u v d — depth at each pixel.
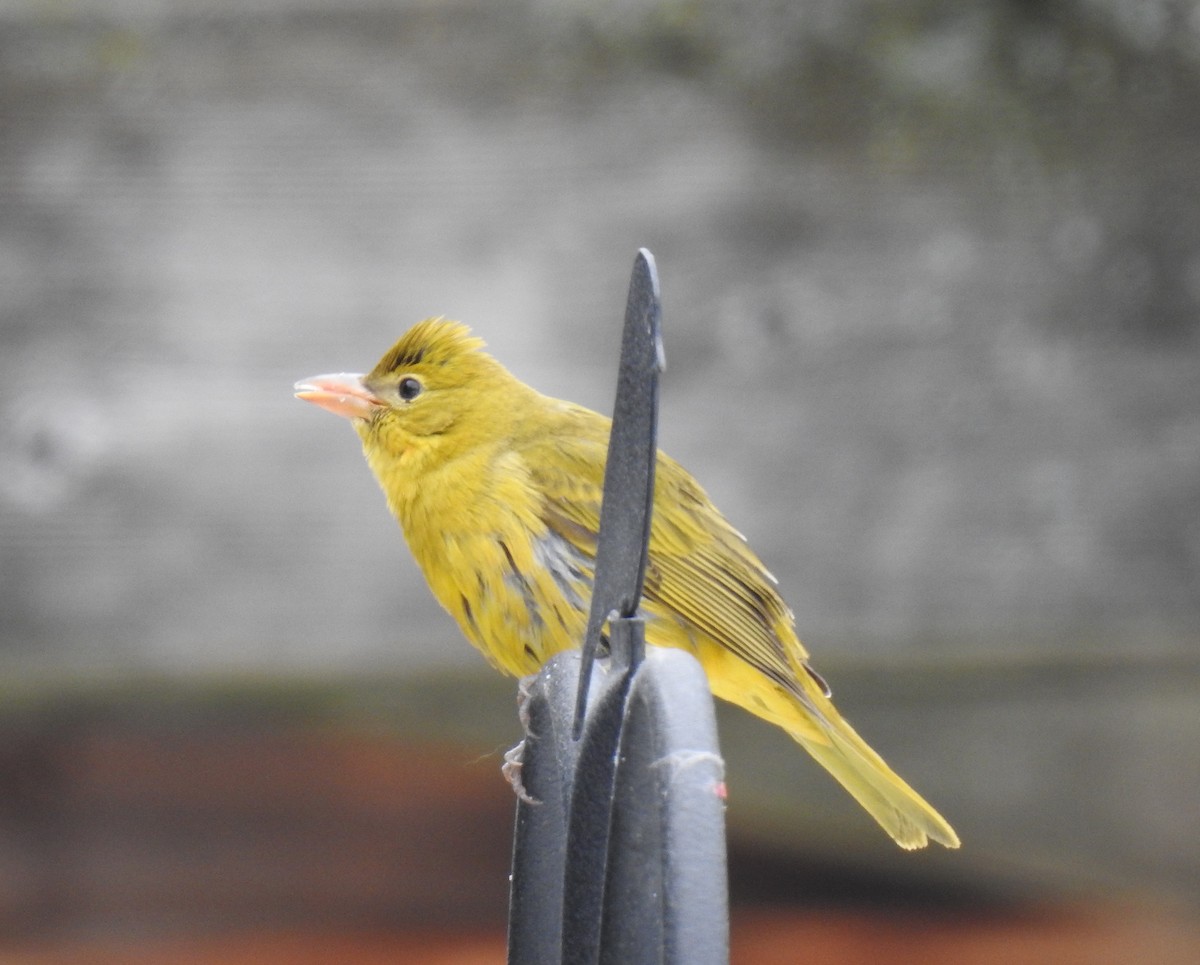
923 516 9.67
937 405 9.78
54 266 9.97
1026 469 9.68
